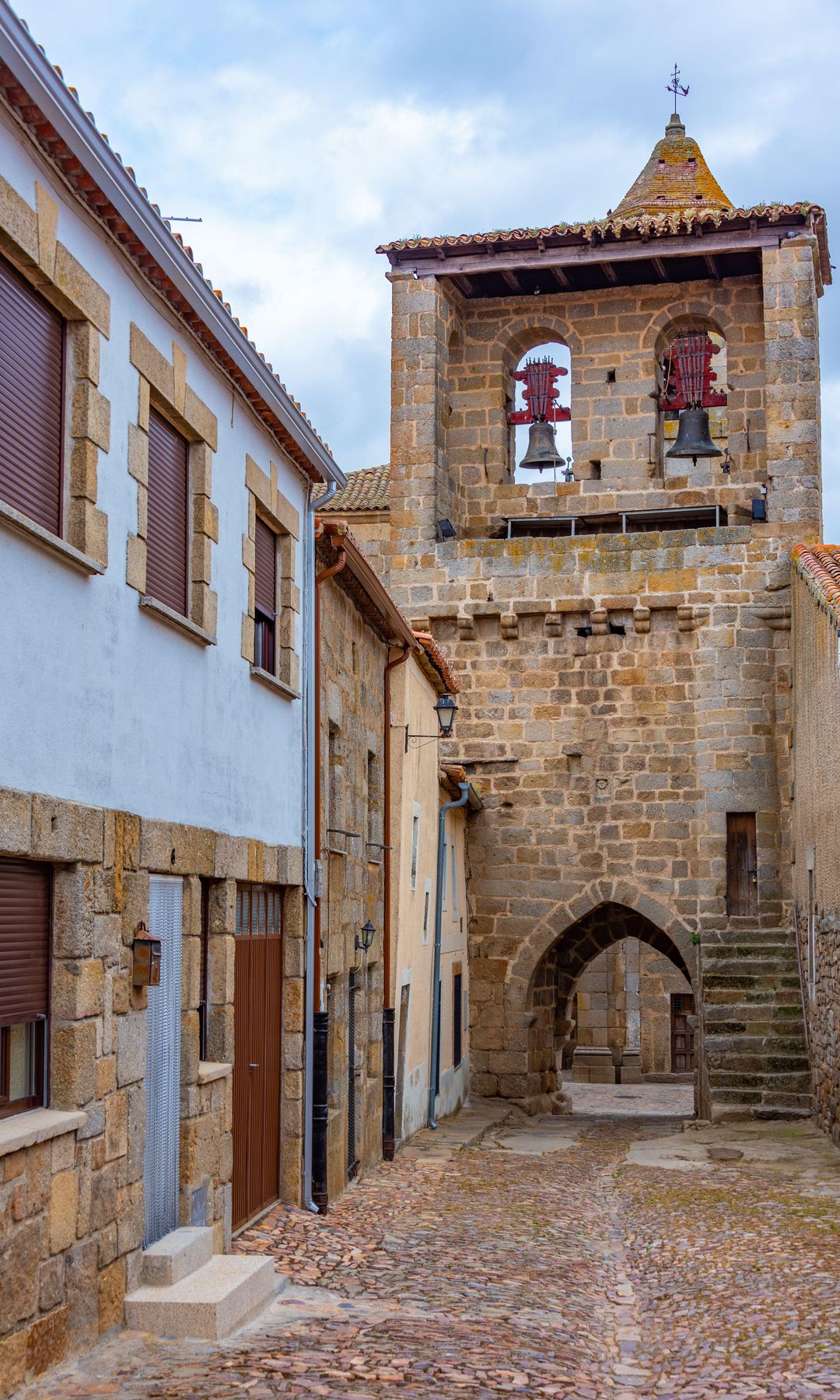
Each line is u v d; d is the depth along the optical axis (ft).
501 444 100.83
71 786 29.40
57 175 28.89
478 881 95.20
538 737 94.89
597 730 94.02
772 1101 79.87
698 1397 30.53
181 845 36.35
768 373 92.84
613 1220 54.19
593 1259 46.21
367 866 63.16
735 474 96.48
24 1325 26.86
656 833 92.63
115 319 32.35
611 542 94.32
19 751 26.91
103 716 31.19
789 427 92.43
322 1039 50.14
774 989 84.99
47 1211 27.89
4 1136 26.02
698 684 92.58
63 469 30.40
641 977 142.31
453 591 96.02
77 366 30.60
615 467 98.58
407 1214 51.01
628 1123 91.66
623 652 94.12
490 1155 70.18
